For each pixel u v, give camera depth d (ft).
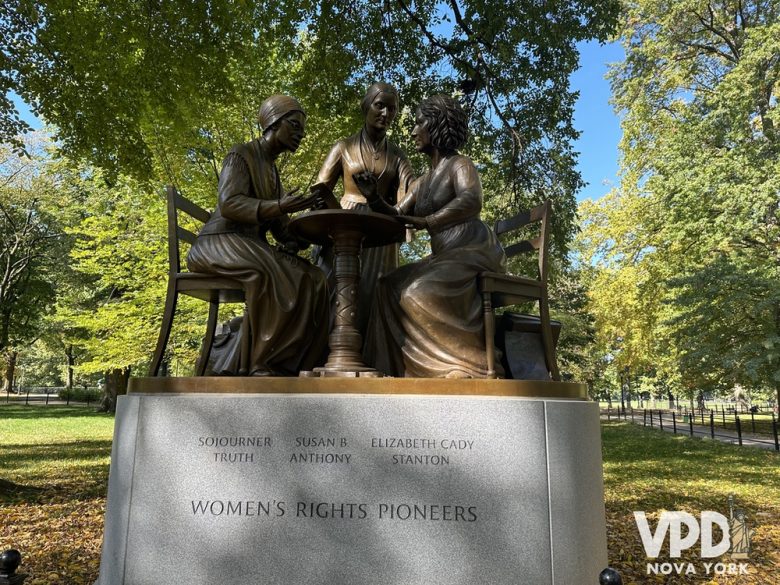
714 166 59.06
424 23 40.27
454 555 10.77
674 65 78.48
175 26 32.17
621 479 36.35
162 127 42.75
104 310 56.08
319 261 17.24
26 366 183.01
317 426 11.23
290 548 10.89
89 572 16.76
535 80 39.96
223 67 35.27
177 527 11.17
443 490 10.96
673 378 81.51
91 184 66.49
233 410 11.42
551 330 15.37
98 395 127.85
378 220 13.28
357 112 39.58
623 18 80.28
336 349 13.35
